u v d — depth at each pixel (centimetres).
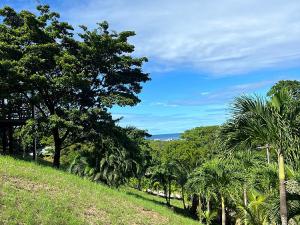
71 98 3322
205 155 5547
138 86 3522
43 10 3300
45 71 3194
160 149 7231
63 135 3572
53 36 3212
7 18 3306
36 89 3222
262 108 1165
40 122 3008
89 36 3325
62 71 3114
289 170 1261
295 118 1158
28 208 1400
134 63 3438
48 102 3338
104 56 3353
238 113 1192
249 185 2273
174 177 5244
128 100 3222
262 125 1168
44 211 1432
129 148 3250
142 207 2177
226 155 1239
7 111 3494
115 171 3023
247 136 1198
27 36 3105
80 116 3069
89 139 3181
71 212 1567
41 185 1828
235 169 2641
